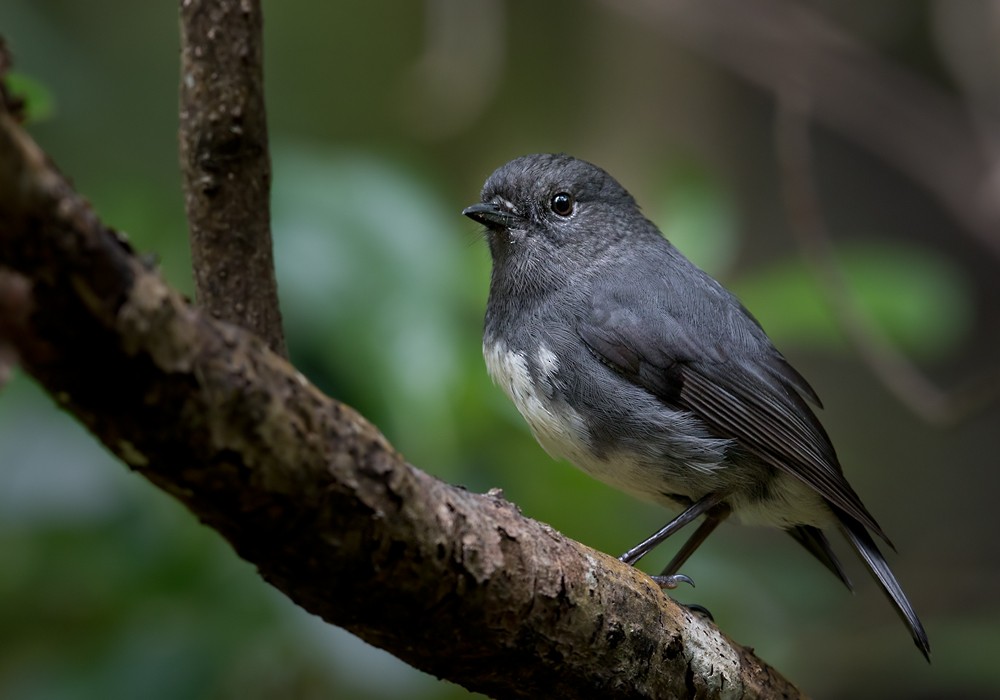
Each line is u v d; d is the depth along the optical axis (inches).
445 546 182.4
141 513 334.3
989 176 547.5
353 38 671.1
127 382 143.0
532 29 606.5
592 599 213.5
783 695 253.8
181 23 193.5
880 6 585.9
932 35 589.9
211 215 197.6
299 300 319.3
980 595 509.4
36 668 331.6
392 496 171.8
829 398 550.0
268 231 202.5
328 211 328.5
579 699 223.5
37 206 129.6
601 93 564.7
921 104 567.2
